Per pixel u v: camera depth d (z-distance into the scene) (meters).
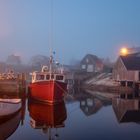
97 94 54.59
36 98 36.19
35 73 36.31
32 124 24.38
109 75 76.19
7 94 45.22
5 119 23.95
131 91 60.09
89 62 103.19
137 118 27.62
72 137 20.05
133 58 64.50
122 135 20.67
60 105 35.56
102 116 28.86
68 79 78.62
